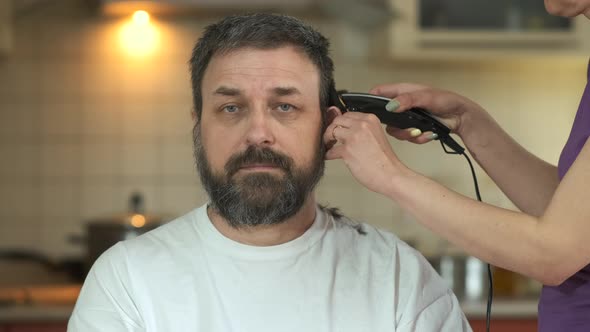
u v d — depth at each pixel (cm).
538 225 95
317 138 113
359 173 103
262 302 112
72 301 225
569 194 94
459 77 283
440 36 258
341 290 114
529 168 128
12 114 272
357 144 104
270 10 257
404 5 257
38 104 272
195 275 113
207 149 112
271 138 108
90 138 274
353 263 117
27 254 261
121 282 113
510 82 284
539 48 260
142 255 115
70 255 273
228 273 113
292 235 115
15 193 273
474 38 259
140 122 274
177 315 111
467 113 129
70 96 272
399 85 130
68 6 270
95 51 272
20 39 270
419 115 125
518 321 220
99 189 274
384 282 116
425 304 115
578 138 106
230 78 109
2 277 252
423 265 120
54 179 274
